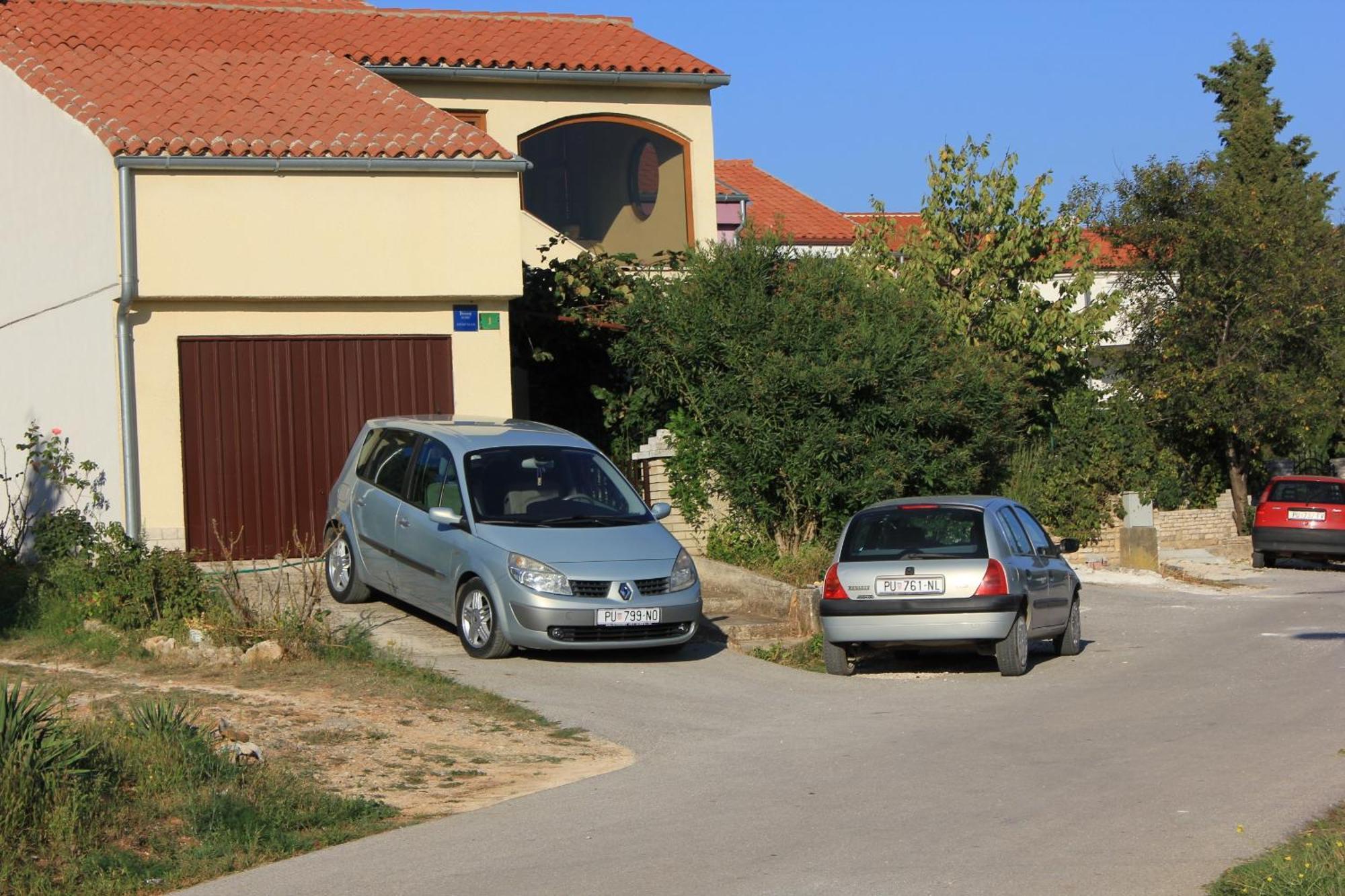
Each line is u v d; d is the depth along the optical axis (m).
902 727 15.14
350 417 24.09
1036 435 36.34
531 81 32.66
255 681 16.09
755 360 25.95
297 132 24.23
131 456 22.77
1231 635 23.12
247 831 10.77
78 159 23.62
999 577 18.30
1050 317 34.66
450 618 18.94
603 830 10.88
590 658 18.98
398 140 24.41
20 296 25.62
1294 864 8.95
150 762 11.75
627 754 14.00
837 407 25.95
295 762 13.03
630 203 34.25
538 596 17.77
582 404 28.88
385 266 23.97
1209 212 43.06
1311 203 49.25
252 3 34.12
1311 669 18.64
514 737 14.50
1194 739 13.91
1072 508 35.84
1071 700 16.67
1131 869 9.34
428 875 9.76
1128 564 35.34
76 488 23.67
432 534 19.25
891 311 27.06
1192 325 42.53
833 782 12.37
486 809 11.77
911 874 9.34
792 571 24.61
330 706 15.05
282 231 23.41
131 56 27.17
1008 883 9.09
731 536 26.55
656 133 34.44
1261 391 41.81
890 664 20.23
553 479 19.73
